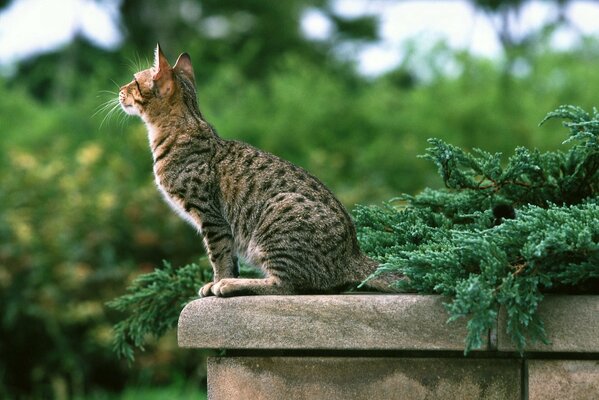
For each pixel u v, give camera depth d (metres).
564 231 3.31
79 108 12.76
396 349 3.46
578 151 4.14
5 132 12.20
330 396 3.57
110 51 19.47
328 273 3.98
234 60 17.11
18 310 8.25
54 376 8.48
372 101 12.96
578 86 13.05
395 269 3.63
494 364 3.46
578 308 3.31
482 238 3.45
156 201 9.09
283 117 12.35
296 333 3.51
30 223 8.85
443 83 13.17
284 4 22.06
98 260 8.69
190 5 21.72
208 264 7.85
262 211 4.25
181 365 8.75
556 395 3.39
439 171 4.08
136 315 4.60
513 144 11.89
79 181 9.43
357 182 10.52
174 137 4.71
